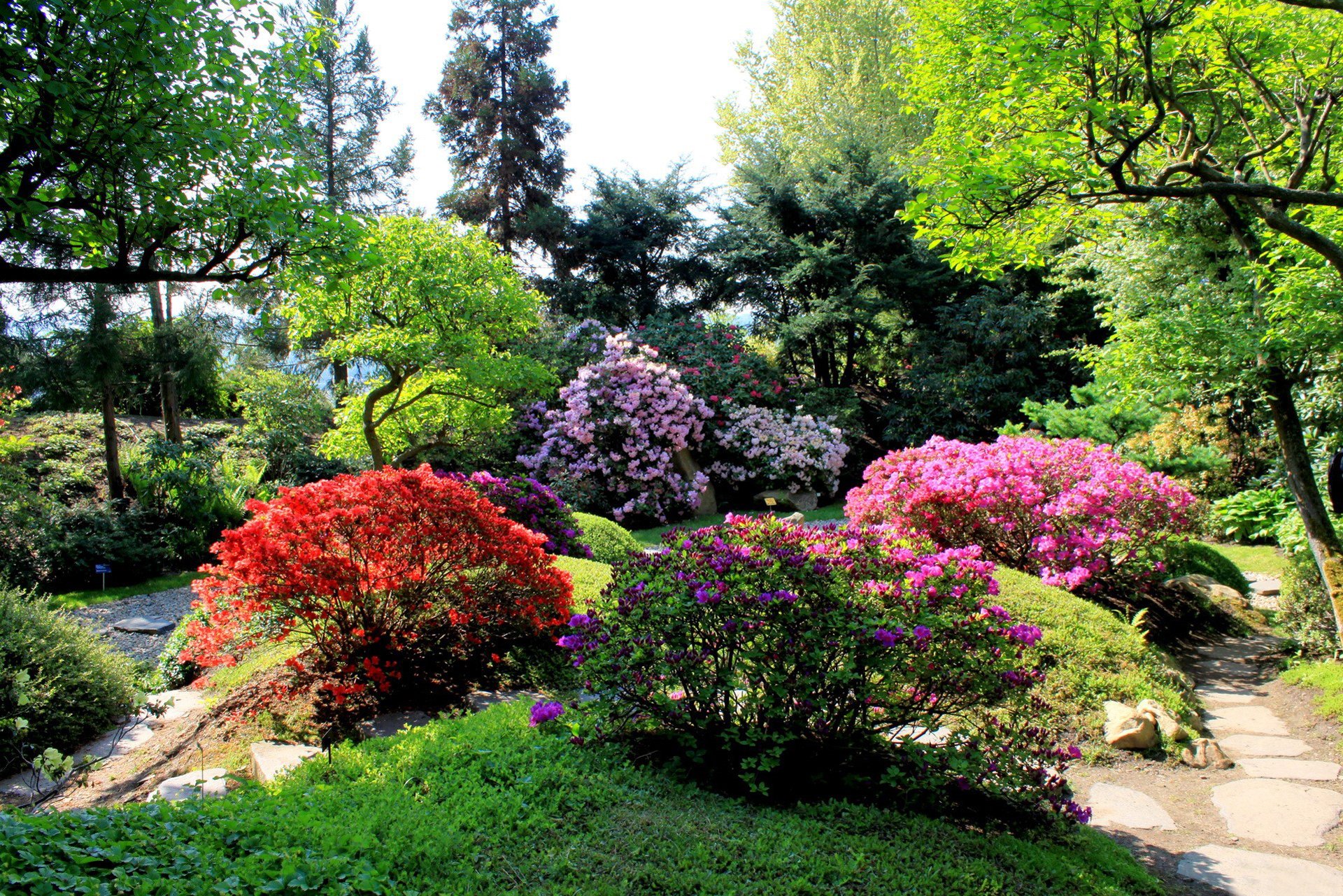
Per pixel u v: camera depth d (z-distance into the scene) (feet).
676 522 46.88
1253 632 22.07
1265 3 15.20
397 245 32.63
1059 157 15.53
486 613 17.75
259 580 15.20
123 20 10.97
